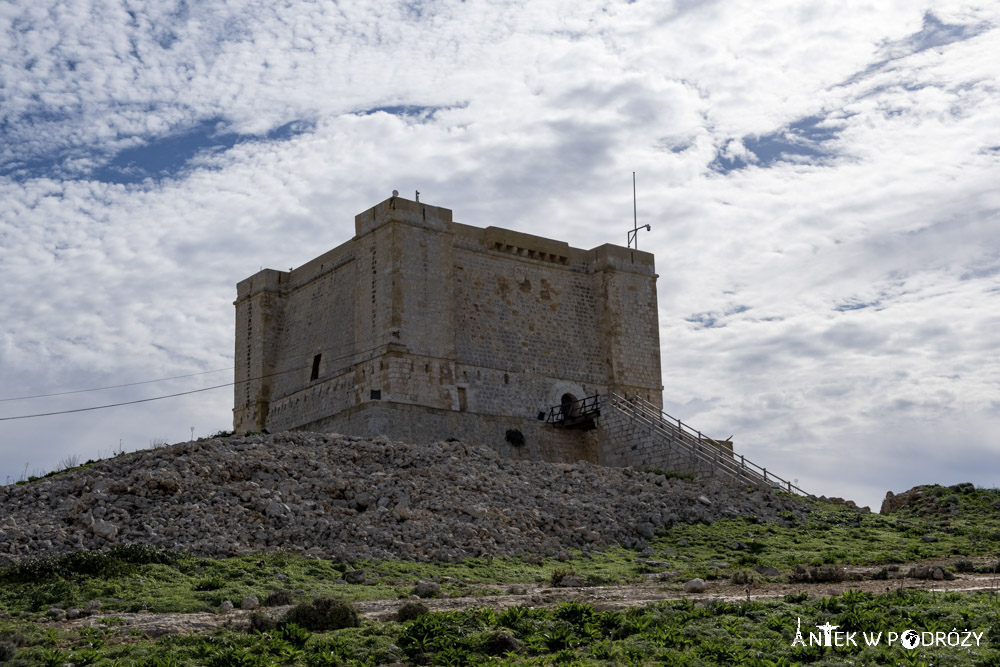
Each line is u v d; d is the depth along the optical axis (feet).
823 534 160.56
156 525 129.80
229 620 98.48
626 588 119.24
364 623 97.55
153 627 94.68
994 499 181.68
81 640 90.27
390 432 196.03
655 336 239.30
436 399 203.41
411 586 117.91
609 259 235.81
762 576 126.00
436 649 89.30
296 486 145.07
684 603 102.47
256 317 240.94
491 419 211.00
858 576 124.16
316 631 95.09
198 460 147.33
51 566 112.78
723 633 92.63
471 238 220.43
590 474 178.09
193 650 87.04
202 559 120.47
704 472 196.24
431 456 167.63
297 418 223.51
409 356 201.77
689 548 150.00
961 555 144.66
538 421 217.97
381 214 208.44
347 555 127.95
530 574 128.98
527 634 93.76
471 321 215.51
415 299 204.85
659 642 90.84
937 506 184.44
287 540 131.23
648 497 168.96
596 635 93.04
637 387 233.14
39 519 130.72
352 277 217.36
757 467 193.77
